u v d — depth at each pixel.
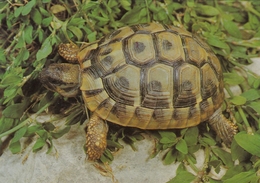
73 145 0.66
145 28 0.65
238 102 0.68
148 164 0.65
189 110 0.63
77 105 0.68
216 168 0.64
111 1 0.72
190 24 0.75
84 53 0.65
